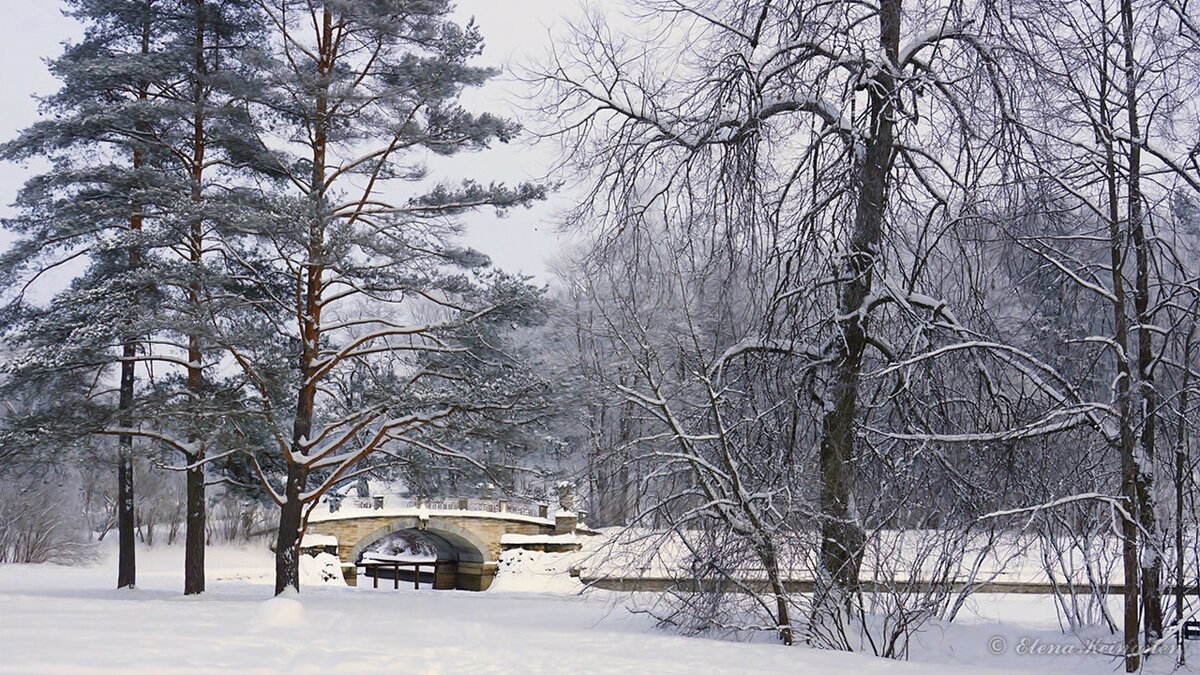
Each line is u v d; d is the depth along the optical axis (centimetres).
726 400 1628
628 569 1652
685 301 1548
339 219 2594
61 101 2775
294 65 2580
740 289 1619
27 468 2630
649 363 1571
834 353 1552
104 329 2430
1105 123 1391
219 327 2325
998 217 1397
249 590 3153
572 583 4431
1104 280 1535
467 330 2562
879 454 1595
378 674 1232
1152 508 1372
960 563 1425
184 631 1634
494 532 4953
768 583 1602
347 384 2659
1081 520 1496
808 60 1523
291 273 2625
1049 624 1833
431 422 2533
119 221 2728
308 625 1800
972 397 1580
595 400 2028
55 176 2619
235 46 2783
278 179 2823
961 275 1545
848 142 1507
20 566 5147
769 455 1603
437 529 4841
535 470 2595
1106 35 1363
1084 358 1512
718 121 1527
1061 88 1360
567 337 2761
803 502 1528
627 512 1698
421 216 2658
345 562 4609
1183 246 1437
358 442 2819
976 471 1527
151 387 2708
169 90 2794
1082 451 1509
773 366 1598
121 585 2962
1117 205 1390
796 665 1350
